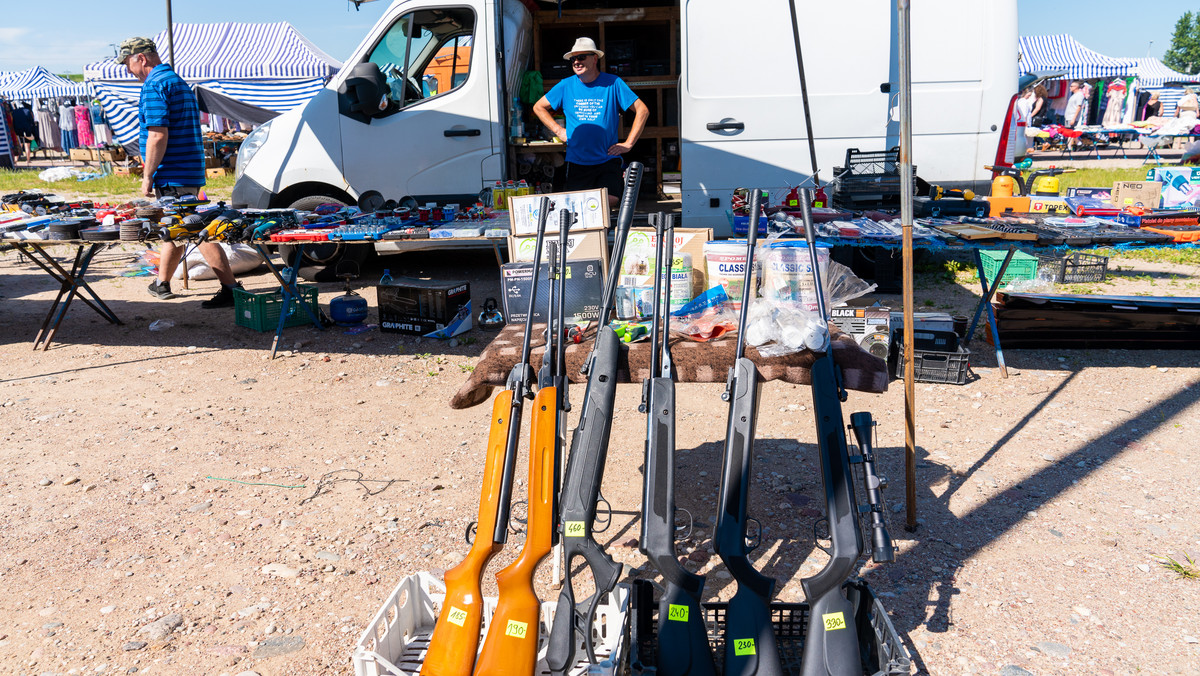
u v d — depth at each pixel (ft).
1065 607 8.27
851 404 14.24
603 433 7.13
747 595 6.69
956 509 10.33
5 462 12.34
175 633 8.21
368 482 11.56
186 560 9.56
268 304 19.51
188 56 52.06
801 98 20.31
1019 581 8.74
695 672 6.35
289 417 14.14
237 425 13.76
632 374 8.25
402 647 7.50
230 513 10.68
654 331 7.61
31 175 60.03
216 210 17.42
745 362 7.32
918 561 9.18
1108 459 11.59
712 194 21.04
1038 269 22.71
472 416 14.11
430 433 13.37
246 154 23.82
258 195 23.63
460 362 17.15
